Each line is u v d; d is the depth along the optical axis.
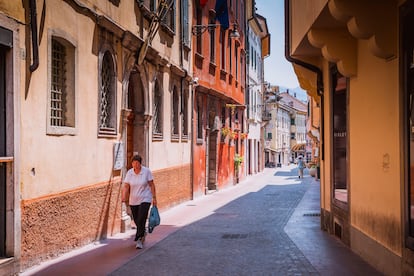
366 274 8.02
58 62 9.84
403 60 6.98
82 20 10.41
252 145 46.09
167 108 17.78
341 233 11.01
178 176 19.52
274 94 84.88
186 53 20.83
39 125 8.52
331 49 9.49
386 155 7.84
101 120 11.88
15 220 7.68
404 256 7.02
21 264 7.92
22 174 7.93
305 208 18.78
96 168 11.22
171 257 9.53
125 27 13.14
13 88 7.66
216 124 26.89
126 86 13.33
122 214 12.95
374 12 7.29
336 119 11.45
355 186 9.73
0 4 7.31
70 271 8.19
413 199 6.75
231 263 8.99
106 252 9.91
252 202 21.22
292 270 8.38
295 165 95.75
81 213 10.33
